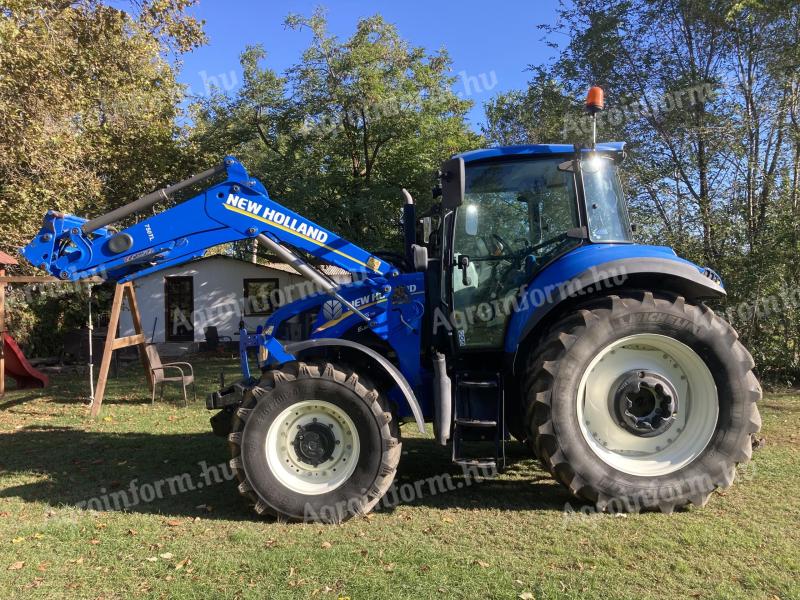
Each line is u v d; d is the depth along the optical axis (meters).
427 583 2.90
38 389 9.31
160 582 2.96
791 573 2.95
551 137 11.19
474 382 3.87
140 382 10.02
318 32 14.84
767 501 3.94
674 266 3.73
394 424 3.83
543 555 3.19
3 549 3.37
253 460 3.71
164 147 15.31
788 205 8.32
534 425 3.78
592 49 10.12
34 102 9.08
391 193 14.64
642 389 3.86
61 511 3.98
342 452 3.85
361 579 2.94
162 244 4.34
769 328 8.59
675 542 3.30
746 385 3.78
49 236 4.42
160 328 17.48
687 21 9.41
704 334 3.76
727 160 8.95
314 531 3.57
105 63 11.51
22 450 5.58
